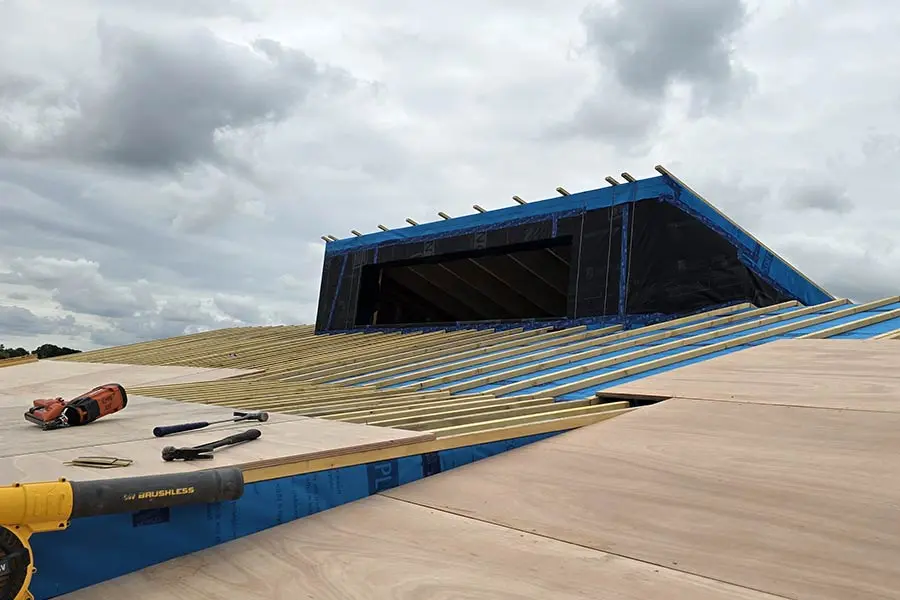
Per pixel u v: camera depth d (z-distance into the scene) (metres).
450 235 13.43
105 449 3.10
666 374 5.21
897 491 2.51
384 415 4.31
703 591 1.98
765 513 2.47
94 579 2.29
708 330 8.22
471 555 2.39
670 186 10.07
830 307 8.73
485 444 3.64
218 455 2.90
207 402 5.53
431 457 3.42
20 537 2.05
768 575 2.04
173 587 2.26
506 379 6.43
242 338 16.73
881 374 4.44
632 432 3.71
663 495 2.77
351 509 2.97
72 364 14.39
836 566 2.04
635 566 2.19
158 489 2.35
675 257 9.91
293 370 9.25
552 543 2.44
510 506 2.86
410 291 17.02
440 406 4.79
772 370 4.94
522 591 2.08
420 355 9.45
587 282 10.88
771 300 9.73
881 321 7.41
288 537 2.67
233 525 2.68
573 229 11.26
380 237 15.03
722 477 2.88
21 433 3.60
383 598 2.11
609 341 8.25
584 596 2.02
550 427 3.90
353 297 15.44
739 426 3.58
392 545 2.54
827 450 3.04
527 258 14.22
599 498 2.83
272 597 2.17
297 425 3.81
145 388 7.47
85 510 2.17
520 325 11.78
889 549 2.10
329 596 2.15
